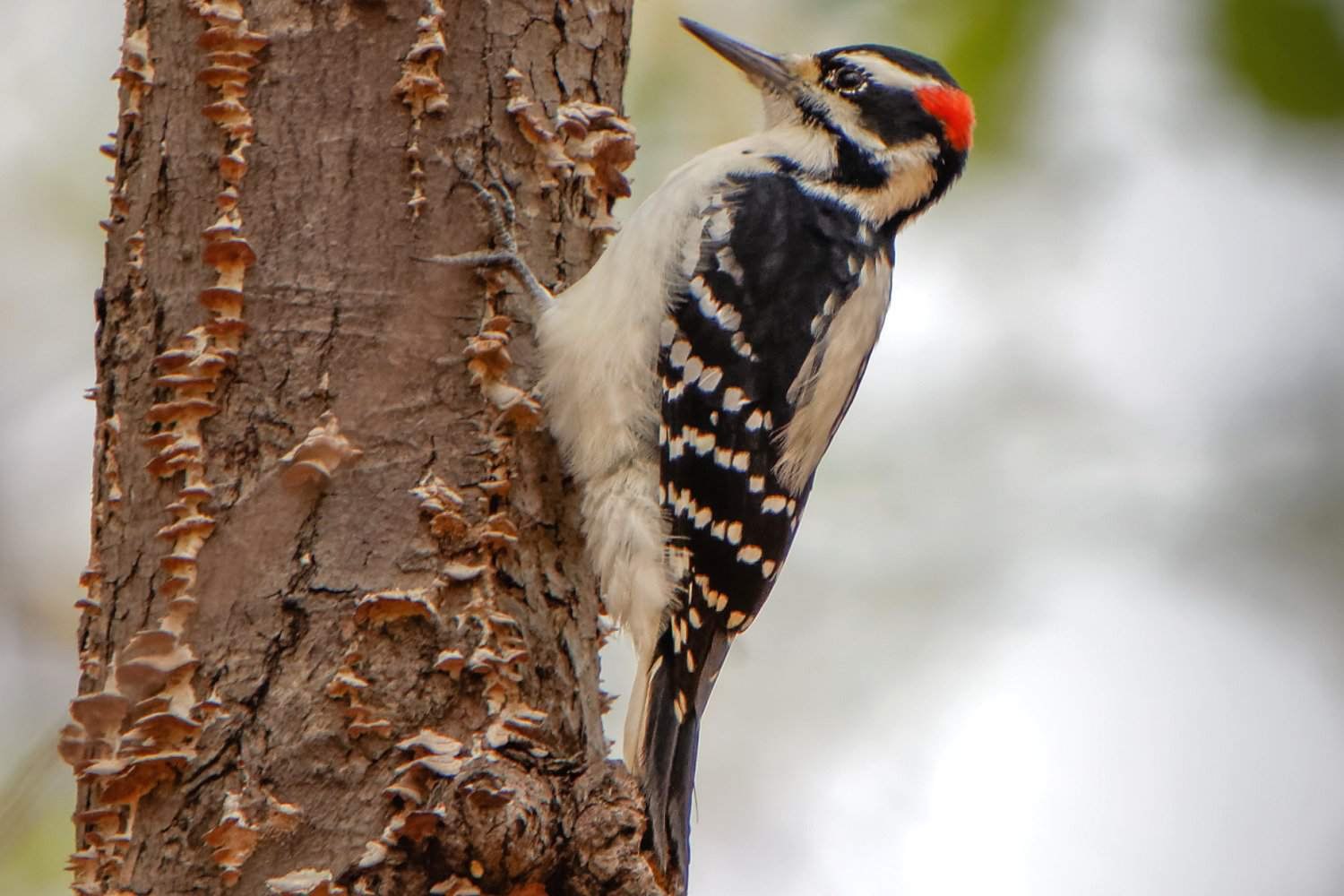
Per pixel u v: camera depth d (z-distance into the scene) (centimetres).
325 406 689
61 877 874
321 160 705
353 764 649
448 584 688
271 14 709
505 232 746
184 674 653
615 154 805
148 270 698
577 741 725
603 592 788
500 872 616
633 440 788
